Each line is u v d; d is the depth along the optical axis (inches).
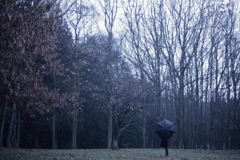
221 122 1435.8
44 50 498.3
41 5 507.8
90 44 906.7
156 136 1648.6
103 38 1053.2
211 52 1149.7
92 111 1354.6
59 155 532.4
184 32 1122.7
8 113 736.3
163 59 1152.8
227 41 1148.5
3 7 411.2
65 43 889.5
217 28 1112.2
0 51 425.7
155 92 869.2
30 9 498.0
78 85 904.9
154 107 882.1
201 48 1131.3
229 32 1146.0
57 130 1498.5
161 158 513.3
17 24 417.1
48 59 513.7
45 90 522.6
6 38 401.1
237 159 541.6
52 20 540.4
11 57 422.9
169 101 1030.4
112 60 908.0
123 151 690.2
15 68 434.6
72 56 922.1
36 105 510.9
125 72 863.7
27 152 614.2
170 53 1170.6
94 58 932.6
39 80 514.3
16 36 408.2
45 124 1325.0
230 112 1071.6
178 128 1069.8
